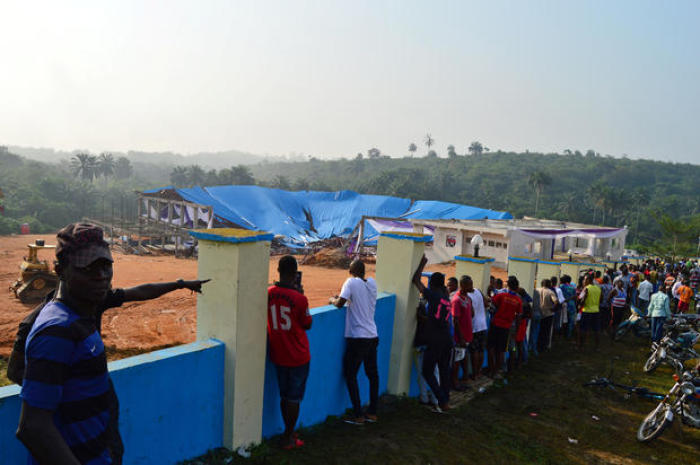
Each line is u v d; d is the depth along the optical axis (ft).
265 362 13.98
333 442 15.64
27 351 5.42
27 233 138.82
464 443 17.76
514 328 28.99
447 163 597.11
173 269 69.15
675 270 76.18
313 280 67.10
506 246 98.68
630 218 377.50
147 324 34.22
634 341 40.93
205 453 12.34
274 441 14.64
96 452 5.92
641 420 23.34
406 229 111.86
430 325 20.21
